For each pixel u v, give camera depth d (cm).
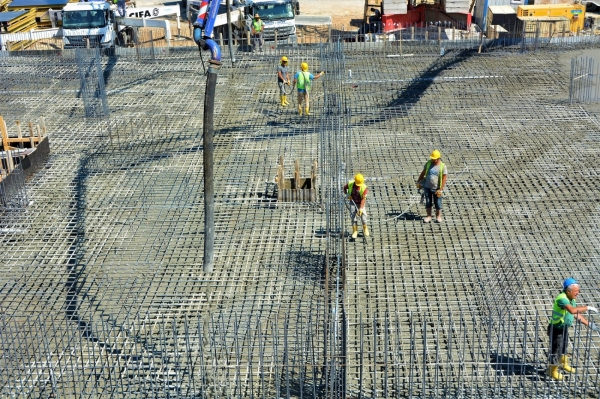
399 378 960
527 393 928
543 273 1202
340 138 1648
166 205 1466
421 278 1194
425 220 1369
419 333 1052
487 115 1862
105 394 945
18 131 1692
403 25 2650
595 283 1167
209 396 940
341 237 1312
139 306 1138
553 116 1841
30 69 2305
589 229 1338
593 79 2058
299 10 3250
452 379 945
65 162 1669
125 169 1630
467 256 1259
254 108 1964
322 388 947
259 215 1418
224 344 960
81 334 988
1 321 1067
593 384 941
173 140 1773
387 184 1527
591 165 1585
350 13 3322
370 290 1161
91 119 1912
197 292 1177
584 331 1048
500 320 964
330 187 1489
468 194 1477
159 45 2825
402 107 1925
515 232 1334
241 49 2444
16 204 1469
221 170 1611
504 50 2356
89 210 1453
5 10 2903
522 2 2909
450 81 2105
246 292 1172
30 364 970
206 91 1073
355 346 1027
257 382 965
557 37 2400
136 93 2089
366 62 2305
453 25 2586
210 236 1145
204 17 1058
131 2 2986
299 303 1132
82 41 2464
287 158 1656
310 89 1927
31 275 1236
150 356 1008
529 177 1543
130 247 1318
